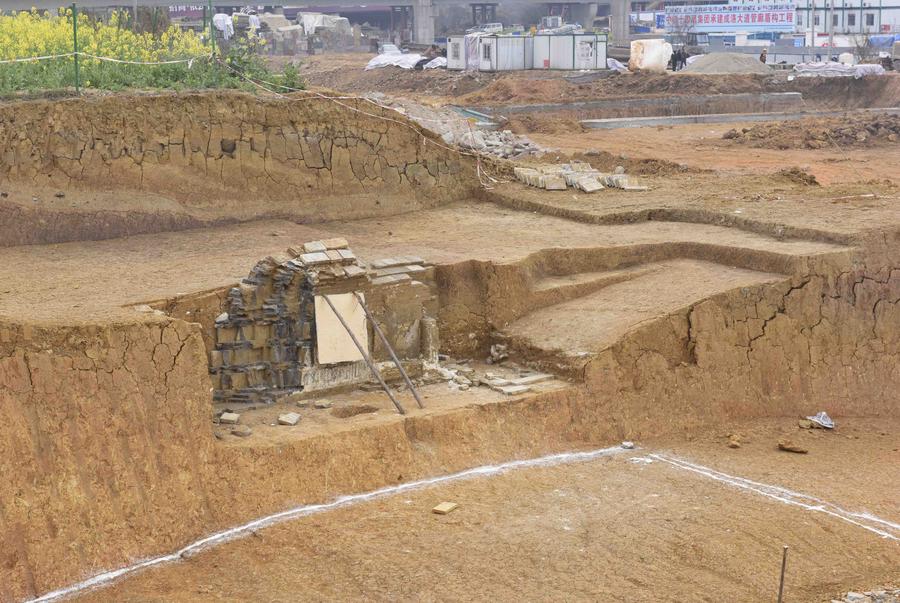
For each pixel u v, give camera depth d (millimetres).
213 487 13555
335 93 25250
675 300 18297
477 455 15438
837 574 12914
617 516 13984
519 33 62750
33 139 19828
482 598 11984
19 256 18812
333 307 15992
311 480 14156
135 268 17891
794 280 18828
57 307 14594
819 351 18969
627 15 86688
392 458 14789
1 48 23438
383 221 22938
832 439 17562
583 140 41312
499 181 25469
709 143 41031
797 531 13789
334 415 15445
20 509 12039
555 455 16031
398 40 93625
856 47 71062
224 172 21750
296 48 78750
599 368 16906
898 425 18578
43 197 19906
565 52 59562
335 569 12445
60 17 26875
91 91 21500
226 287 16312
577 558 12867
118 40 26109
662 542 13336
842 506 14664
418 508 13945
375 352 16656
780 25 92500
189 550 12875
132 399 13297
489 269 18625
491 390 16750
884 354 19547
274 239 20422
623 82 56188
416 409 15680
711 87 55312
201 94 21531
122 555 12539
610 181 25312
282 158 22375
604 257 20141
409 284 17031
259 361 16031
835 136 41219
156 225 20875
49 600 11742
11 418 12312
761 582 12609
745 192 24484
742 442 17062
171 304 15641
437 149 24422
